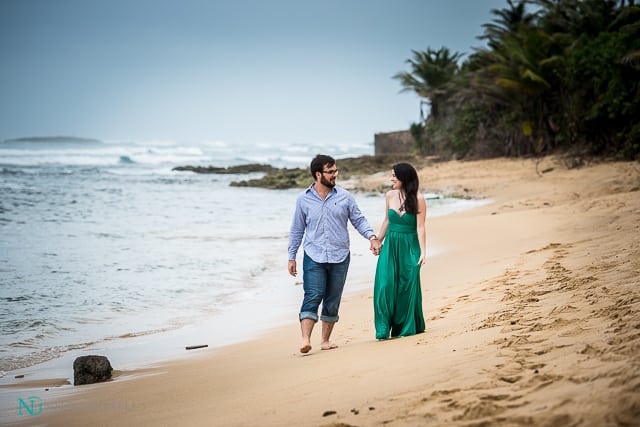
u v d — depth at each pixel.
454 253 12.84
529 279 7.88
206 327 8.95
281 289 11.55
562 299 6.12
